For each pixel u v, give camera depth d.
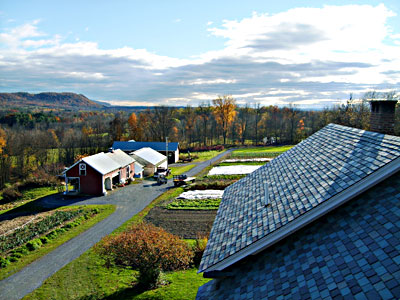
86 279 19.25
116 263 21.05
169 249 17.44
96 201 38.31
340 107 69.88
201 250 20.95
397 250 6.06
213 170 55.06
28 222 31.39
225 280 9.55
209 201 35.19
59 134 109.94
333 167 10.50
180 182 44.44
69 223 29.61
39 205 38.19
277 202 10.95
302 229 9.12
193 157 75.81
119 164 46.34
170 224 28.33
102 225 29.39
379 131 12.16
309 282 6.98
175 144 71.44
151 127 103.19
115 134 99.31
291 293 7.01
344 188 8.32
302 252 8.20
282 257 8.57
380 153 8.81
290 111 114.50
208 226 27.30
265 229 9.31
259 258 9.27
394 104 12.01
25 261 22.38
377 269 6.00
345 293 6.00
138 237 17.34
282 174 14.09
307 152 14.79
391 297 5.22
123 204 36.47
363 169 8.61
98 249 20.00
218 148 92.06
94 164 41.56
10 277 20.12
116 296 16.80
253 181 16.09
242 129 108.94
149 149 63.56
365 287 5.82
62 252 23.67
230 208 13.98
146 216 31.17
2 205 41.06
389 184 8.09
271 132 110.06
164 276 18.27
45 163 74.12
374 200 7.99
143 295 16.45
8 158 67.19
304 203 9.26
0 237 27.41
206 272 9.44
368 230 7.20
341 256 7.07
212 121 129.00
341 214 8.49
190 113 117.00
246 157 69.06
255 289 8.00
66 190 41.34
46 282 19.20
